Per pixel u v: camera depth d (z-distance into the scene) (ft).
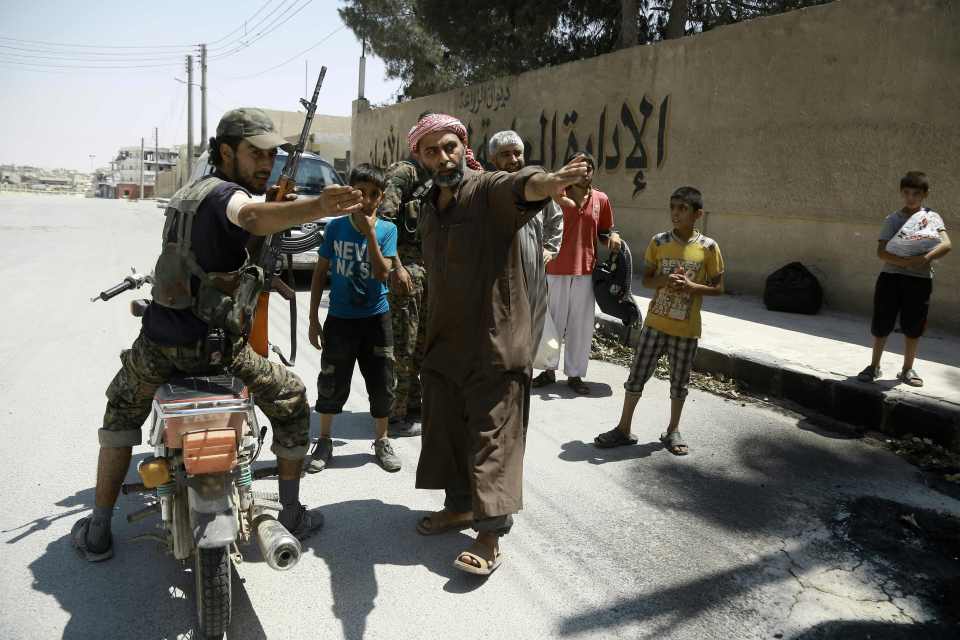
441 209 9.82
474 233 9.50
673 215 14.11
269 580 9.63
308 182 34.88
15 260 39.86
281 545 7.79
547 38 55.98
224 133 8.40
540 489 12.85
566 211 18.07
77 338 22.00
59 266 37.81
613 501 12.45
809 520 11.98
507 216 9.17
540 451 14.67
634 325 19.97
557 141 42.70
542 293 10.85
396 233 13.75
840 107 26.14
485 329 9.61
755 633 8.82
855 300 26.18
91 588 9.21
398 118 69.00
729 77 30.50
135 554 10.05
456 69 75.46
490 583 9.73
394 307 14.93
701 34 31.81
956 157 22.81
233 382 8.56
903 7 23.99
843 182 26.22
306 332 24.36
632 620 9.00
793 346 21.03
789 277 26.63
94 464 12.97
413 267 15.07
